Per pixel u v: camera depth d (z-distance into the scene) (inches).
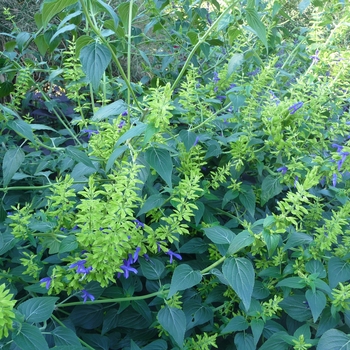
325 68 113.7
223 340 90.2
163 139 74.0
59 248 66.5
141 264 76.9
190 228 95.9
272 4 139.2
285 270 78.0
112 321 81.4
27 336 52.2
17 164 77.8
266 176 97.6
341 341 64.3
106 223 60.6
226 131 108.0
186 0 145.1
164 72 157.5
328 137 100.5
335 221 75.1
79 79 102.0
